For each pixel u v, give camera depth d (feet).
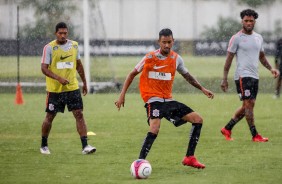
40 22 273.75
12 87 202.39
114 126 118.32
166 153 89.20
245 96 98.22
